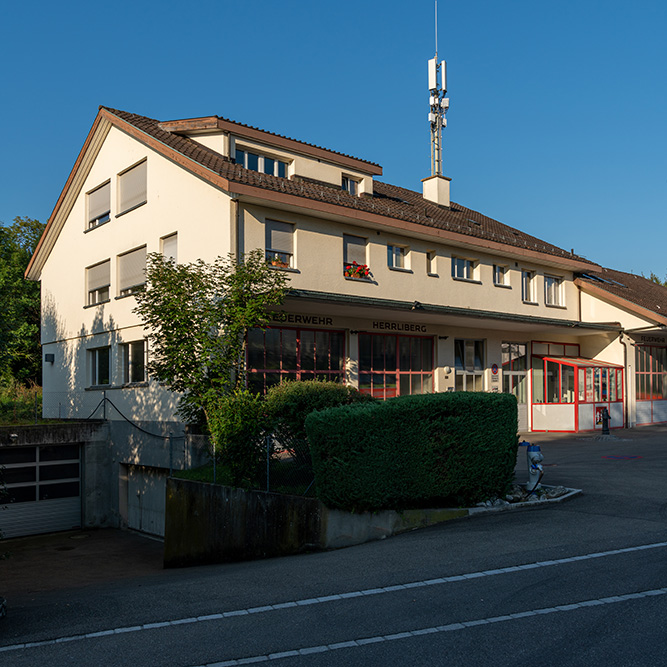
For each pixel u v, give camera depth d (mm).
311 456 9820
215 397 13383
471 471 10148
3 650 5570
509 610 5863
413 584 6879
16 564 15531
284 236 17141
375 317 19344
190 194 17359
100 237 21516
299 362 17938
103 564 15125
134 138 19859
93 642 5684
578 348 27297
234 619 6125
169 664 5070
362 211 18047
